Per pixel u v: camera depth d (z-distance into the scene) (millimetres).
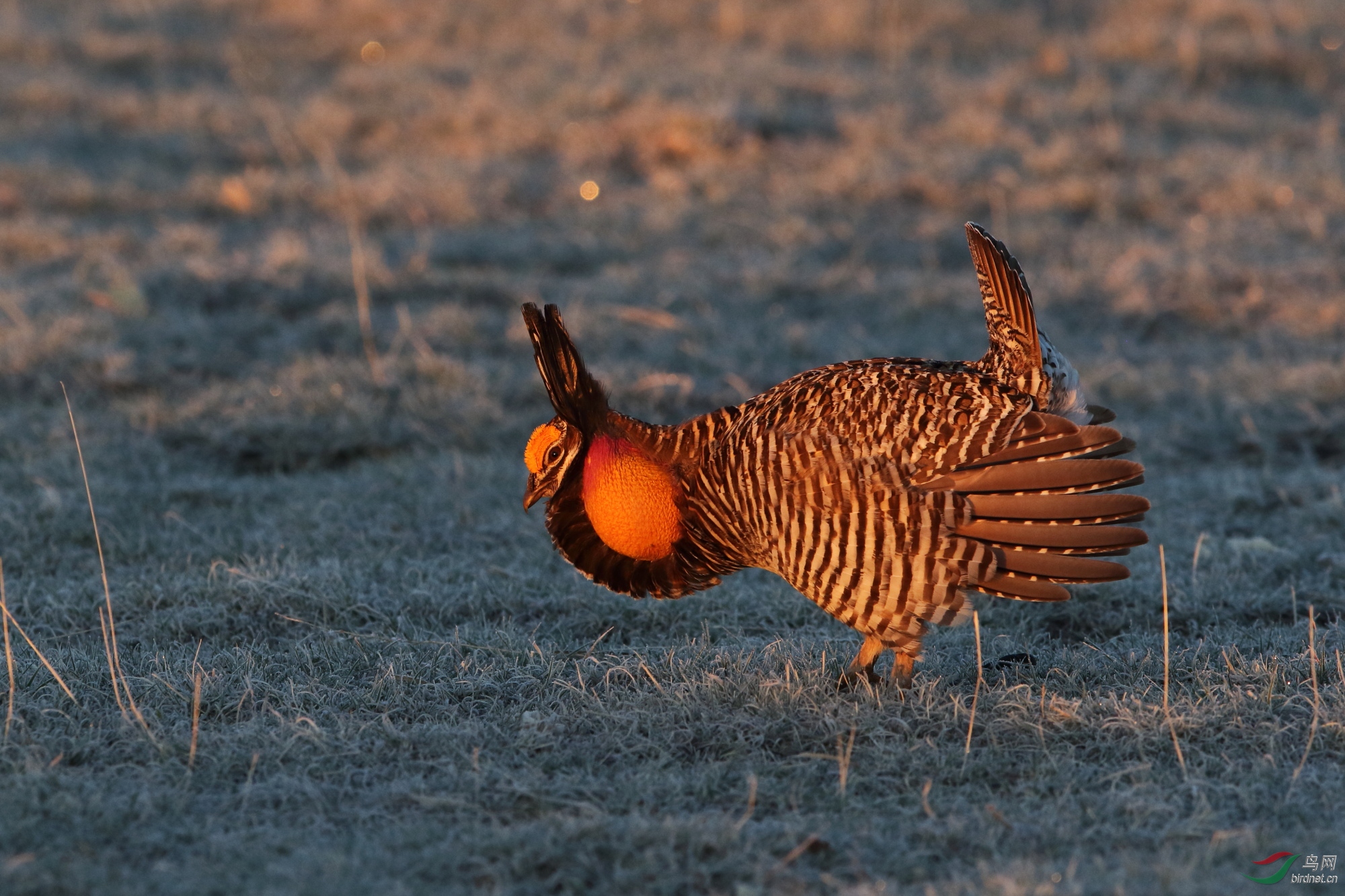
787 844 5820
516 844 5727
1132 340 14930
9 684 7293
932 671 7832
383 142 21078
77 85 22812
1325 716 6844
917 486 6625
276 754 6656
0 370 12977
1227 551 9922
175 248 16688
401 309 14672
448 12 26641
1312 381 13047
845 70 23469
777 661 7816
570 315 14672
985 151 20016
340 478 11375
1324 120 21375
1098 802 6184
